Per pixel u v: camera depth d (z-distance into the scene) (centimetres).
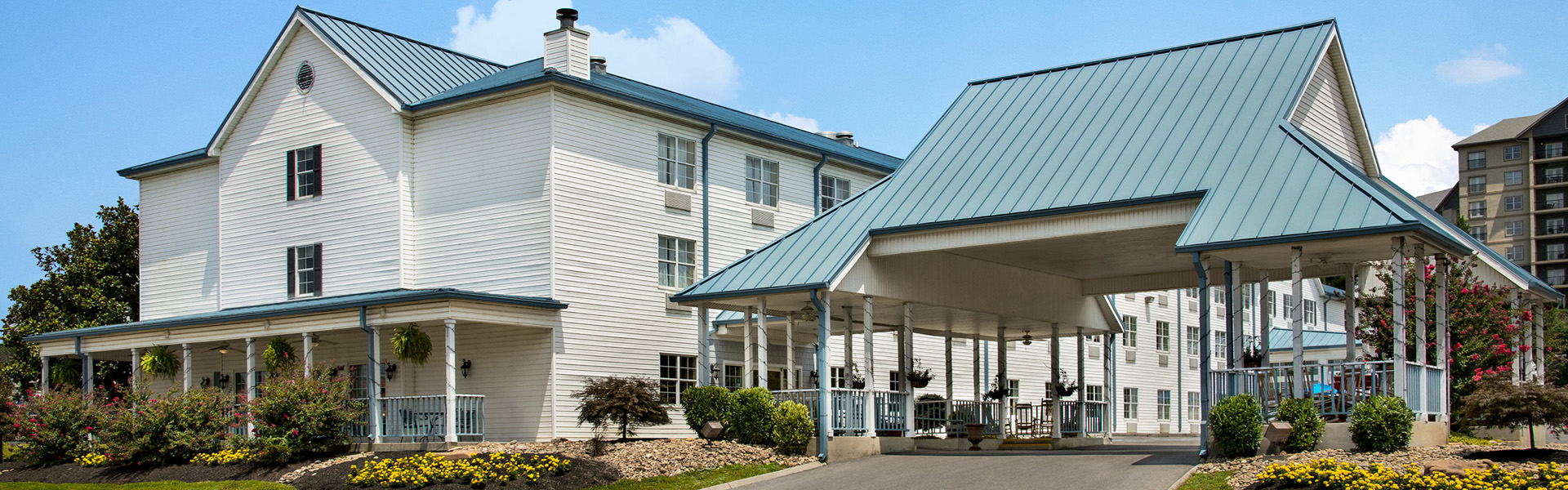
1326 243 1872
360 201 2831
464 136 2761
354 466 2072
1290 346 4309
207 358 3092
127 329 2864
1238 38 2531
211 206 3234
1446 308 2089
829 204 3366
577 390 2608
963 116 2655
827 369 2256
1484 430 2484
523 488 1852
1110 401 3012
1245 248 1897
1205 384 1947
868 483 1925
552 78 2608
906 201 2389
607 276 2706
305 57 2966
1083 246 2333
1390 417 1798
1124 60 2634
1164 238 2214
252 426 2511
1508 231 9388
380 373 2652
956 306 2500
